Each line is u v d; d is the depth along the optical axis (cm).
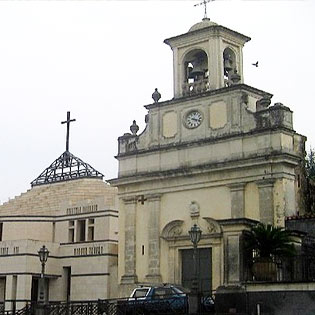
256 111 3419
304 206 3388
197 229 2719
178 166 3644
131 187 3828
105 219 4597
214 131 3559
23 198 5334
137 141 3872
